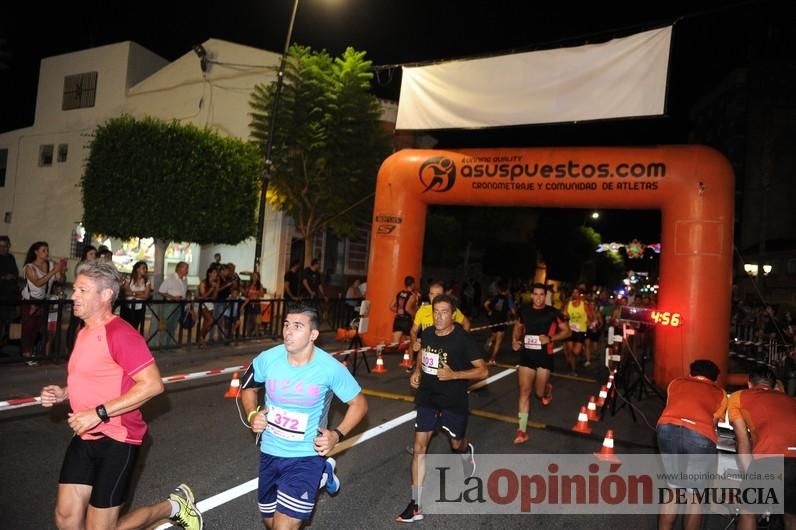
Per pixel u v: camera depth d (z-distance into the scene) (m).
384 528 4.45
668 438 4.35
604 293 18.64
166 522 4.08
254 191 17.47
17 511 4.23
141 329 9.98
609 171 10.96
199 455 5.71
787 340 13.29
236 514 4.45
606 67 10.48
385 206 13.12
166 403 7.55
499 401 9.39
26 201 25.16
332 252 23.86
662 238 10.88
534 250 35.19
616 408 9.46
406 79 12.49
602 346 16.61
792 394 9.99
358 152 18.91
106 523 3.02
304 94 17.89
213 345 11.70
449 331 4.99
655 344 10.85
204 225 15.80
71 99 24.36
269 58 20.08
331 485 3.52
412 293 11.35
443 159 12.48
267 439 3.29
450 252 29.30
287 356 3.30
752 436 4.33
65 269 9.85
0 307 8.33
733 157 41.00
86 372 3.06
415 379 5.09
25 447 5.57
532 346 6.96
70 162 24.08
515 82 11.34
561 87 10.87
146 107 22.61
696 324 10.23
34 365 8.41
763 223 31.67
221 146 16.52
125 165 15.16
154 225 15.07
